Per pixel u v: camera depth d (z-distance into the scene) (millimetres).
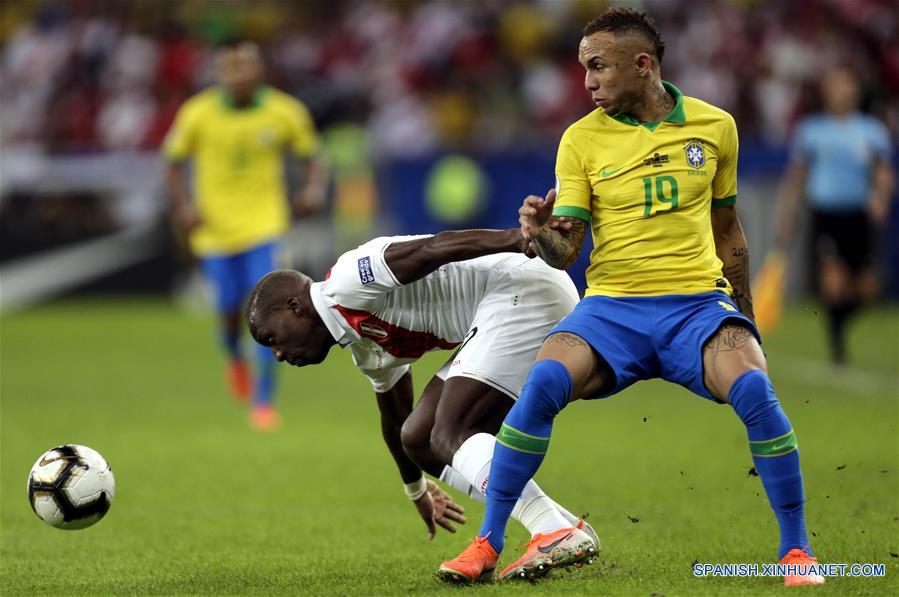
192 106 38312
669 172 16734
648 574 17516
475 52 77875
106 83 80500
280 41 81938
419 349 18250
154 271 71750
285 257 38906
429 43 78500
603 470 28297
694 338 16312
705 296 16641
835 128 46031
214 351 54906
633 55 16688
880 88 75438
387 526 22641
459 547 20609
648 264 16734
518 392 17672
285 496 25844
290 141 38531
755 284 65000
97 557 19906
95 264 70938
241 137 37750
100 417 37562
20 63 82562
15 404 40219
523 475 16516
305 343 17484
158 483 27359
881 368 46594
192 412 38812
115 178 69688
